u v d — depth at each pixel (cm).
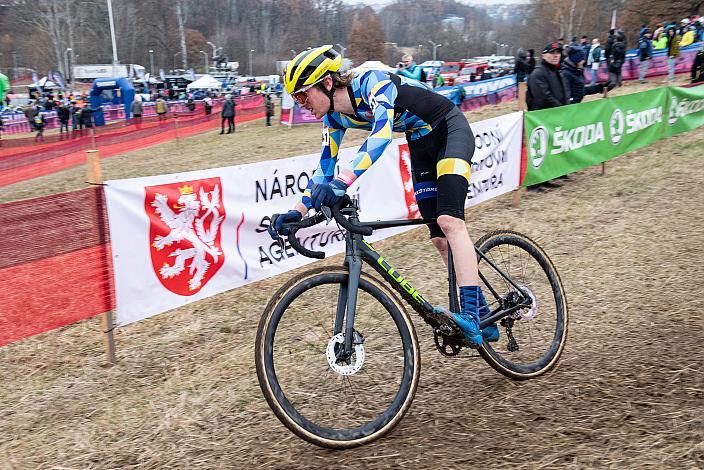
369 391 282
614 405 255
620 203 615
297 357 312
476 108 1617
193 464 242
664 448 222
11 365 354
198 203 385
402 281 256
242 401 289
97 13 7750
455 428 249
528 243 311
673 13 3569
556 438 235
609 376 282
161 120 2209
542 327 336
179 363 342
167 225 370
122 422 281
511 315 293
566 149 687
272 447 248
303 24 11450
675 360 291
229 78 5688
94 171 335
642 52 1664
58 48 5900
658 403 253
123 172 1240
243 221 414
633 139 796
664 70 1744
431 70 3017
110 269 347
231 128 1886
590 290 399
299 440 251
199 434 264
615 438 231
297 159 449
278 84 3350
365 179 507
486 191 592
